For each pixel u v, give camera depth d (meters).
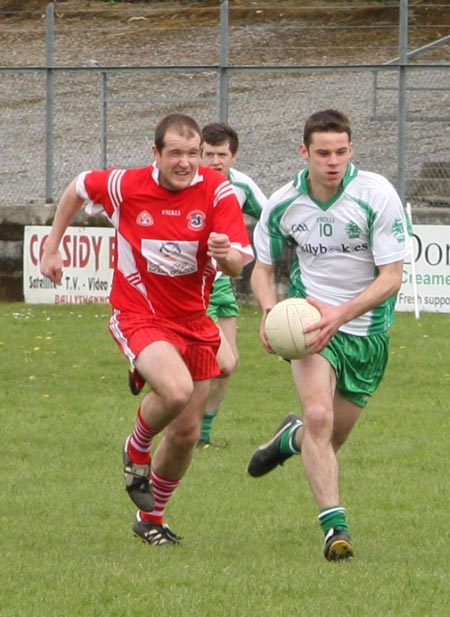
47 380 36.72
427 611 15.50
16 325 47.59
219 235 18.23
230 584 16.75
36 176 65.88
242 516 21.83
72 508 22.28
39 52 85.69
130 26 89.31
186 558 18.64
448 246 50.59
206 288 19.58
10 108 76.12
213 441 28.50
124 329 19.36
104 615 15.29
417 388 35.59
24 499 22.86
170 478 19.84
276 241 20.05
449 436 29.05
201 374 19.66
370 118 60.12
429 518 21.52
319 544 19.81
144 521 19.97
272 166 64.62
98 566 17.84
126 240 19.30
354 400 20.28
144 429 19.12
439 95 74.50
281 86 76.44
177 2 91.56
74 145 69.94
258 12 86.50
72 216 19.81
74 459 26.55
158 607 15.60
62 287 54.31
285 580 17.00
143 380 19.62
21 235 55.22
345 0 85.25
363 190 19.30
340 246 19.55
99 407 32.66
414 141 68.06
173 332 19.39
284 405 33.03
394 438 28.83
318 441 18.67
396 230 19.22
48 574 17.33
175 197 19.03
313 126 18.95
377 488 23.88
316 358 19.33
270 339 19.05
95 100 76.94
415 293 50.47
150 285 19.30
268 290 20.03
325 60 79.19
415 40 80.56
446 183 57.56
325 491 18.47
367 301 18.91
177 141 18.53
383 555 18.83
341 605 15.71
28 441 28.36
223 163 29.14
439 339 44.16
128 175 19.22
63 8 93.81
